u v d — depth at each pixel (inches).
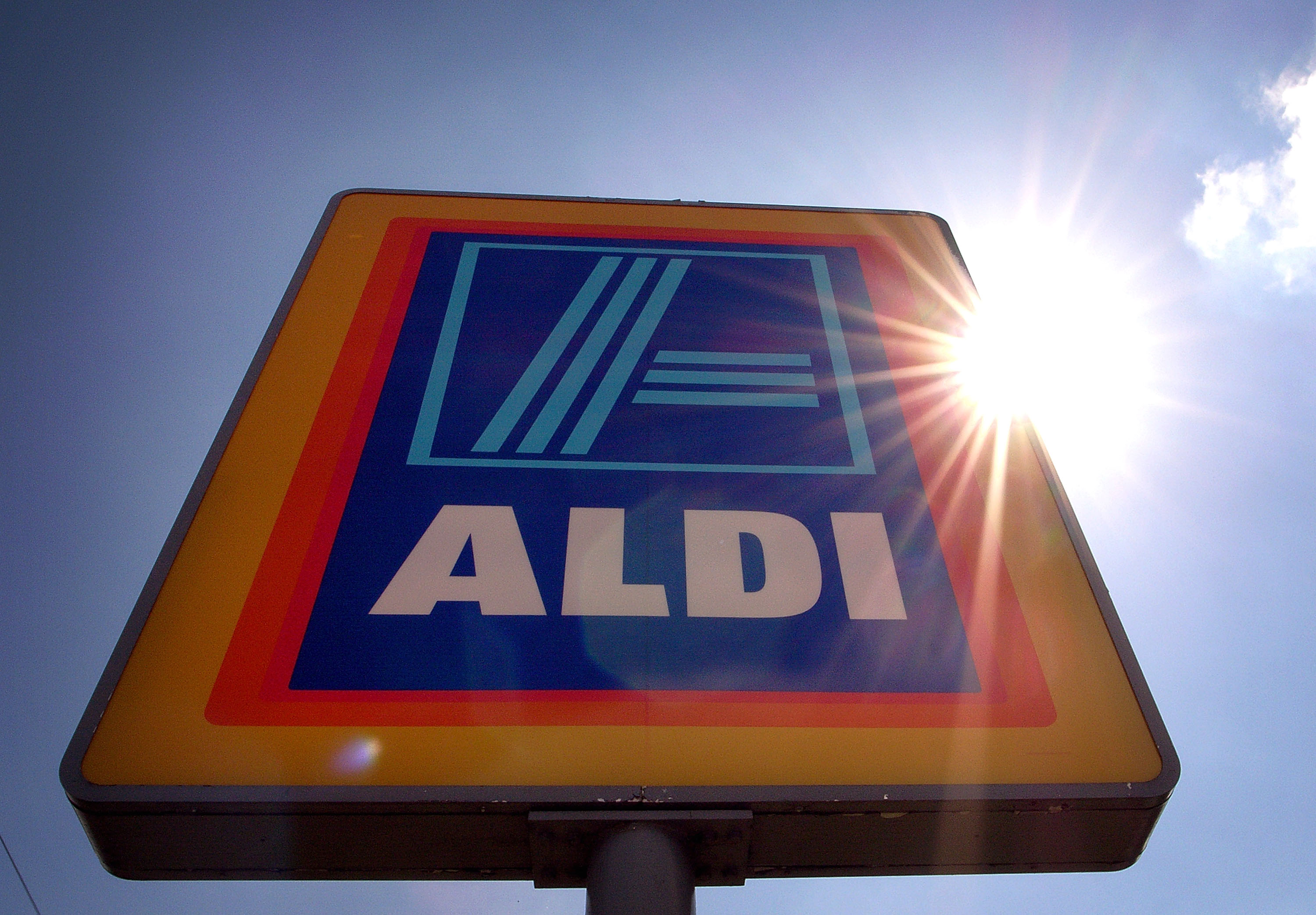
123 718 91.7
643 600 104.9
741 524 113.8
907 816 89.3
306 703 93.8
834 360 138.0
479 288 145.3
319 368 129.7
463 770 89.2
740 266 153.5
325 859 89.4
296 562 106.3
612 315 142.7
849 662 100.3
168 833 87.4
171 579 103.3
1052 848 92.2
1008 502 119.0
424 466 118.0
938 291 151.2
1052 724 96.7
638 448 122.8
